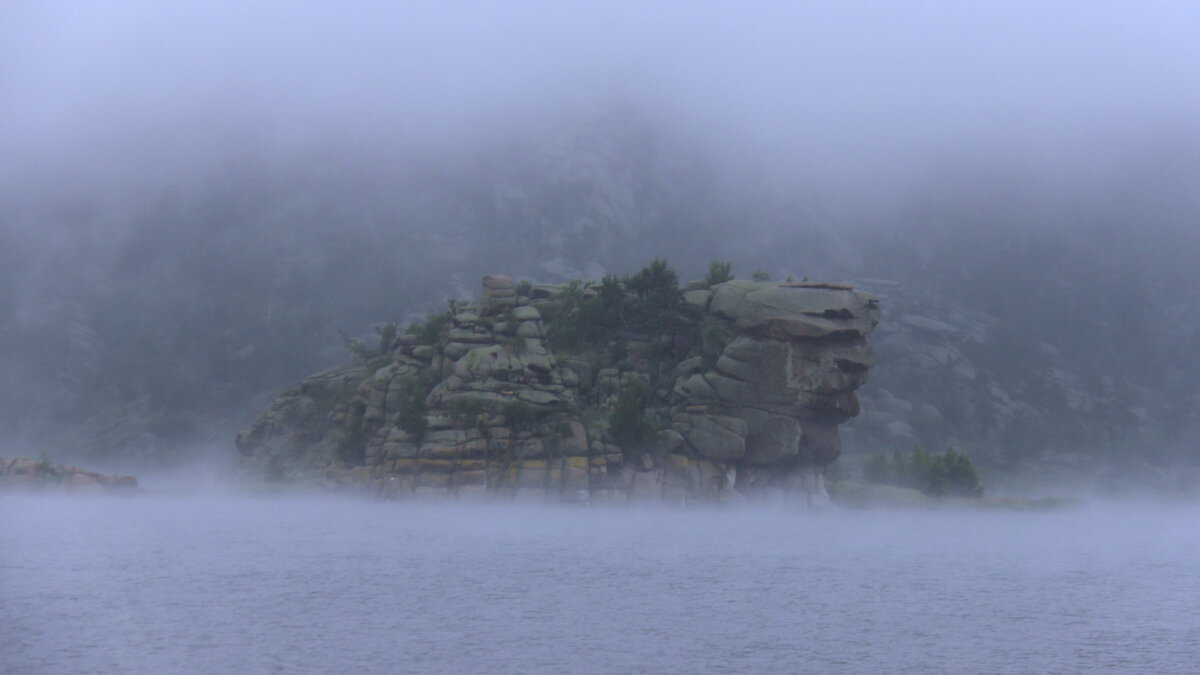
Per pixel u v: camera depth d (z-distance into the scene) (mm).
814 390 111750
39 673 39969
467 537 84750
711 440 112062
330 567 67188
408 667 41500
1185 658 44875
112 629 47438
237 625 48594
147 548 76188
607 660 43156
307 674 40188
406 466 112875
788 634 48688
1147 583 67938
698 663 43000
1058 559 82750
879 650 45844
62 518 100375
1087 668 43219
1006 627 51219
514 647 45094
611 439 112750
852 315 112312
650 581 63531
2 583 59719
